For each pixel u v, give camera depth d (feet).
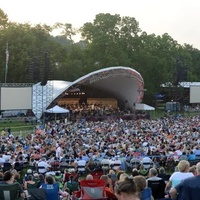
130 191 21.15
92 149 108.27
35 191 46.01
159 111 366.84
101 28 369.09
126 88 312.29
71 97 337.11
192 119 235.20
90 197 37.93
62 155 102.37
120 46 364.38
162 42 399.65
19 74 339.16
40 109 256.32
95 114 276.82
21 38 346.95
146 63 370.12
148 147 112.57
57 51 378.32
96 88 331.98
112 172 54.44
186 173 41.19
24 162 93.81
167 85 388.98
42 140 133.49
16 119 256.11
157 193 44.09
